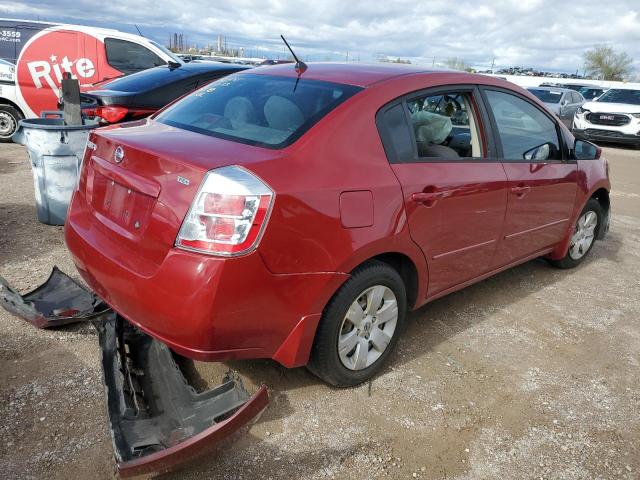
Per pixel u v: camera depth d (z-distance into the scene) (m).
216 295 2.16
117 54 8.68
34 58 8.66
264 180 2.24
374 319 2.90
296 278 2.36
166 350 2.82
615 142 14.94
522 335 3.72
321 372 2.75
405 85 3.04
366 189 2.60
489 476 2.41
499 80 3.71
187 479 2.26
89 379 2.82
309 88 2.97
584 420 2.85
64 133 4.68
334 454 2.46
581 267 5.20
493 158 3.51
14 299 3.24
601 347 3.64
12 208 5.51
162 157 2.33
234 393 2.37
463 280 3.51
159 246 2.28
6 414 2.53
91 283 2.69
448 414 2.80
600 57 51.06
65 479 2.21
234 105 2.98
